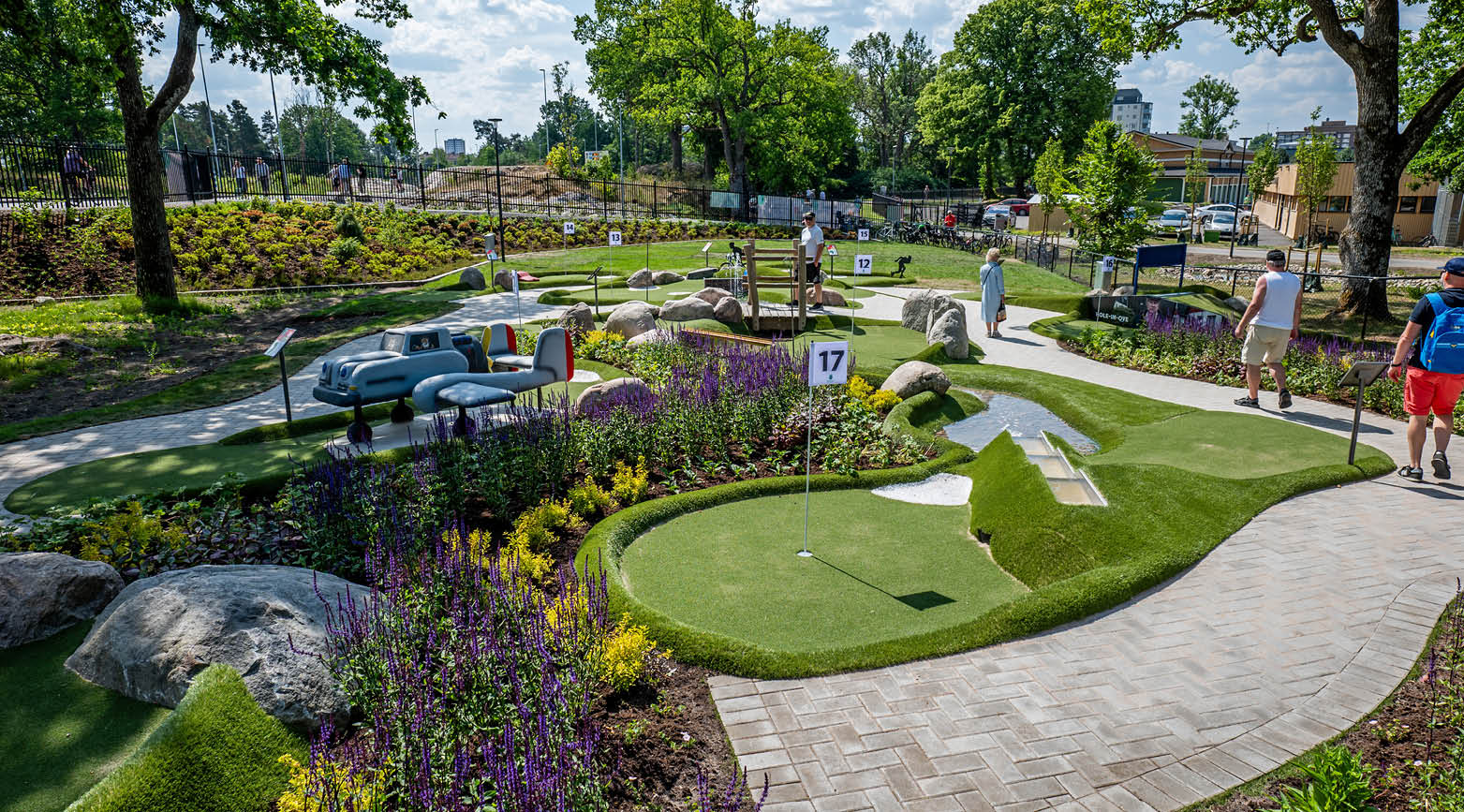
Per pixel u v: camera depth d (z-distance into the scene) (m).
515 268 27.69
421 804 3.54
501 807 3.37
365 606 4.91
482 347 10.86
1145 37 20.80
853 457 9.02
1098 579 5.79
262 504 7.82
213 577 4.95
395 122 22.89
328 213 29.45
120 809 3.34
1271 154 52.97
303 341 16.52
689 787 3.95
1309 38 19.42
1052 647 5.20
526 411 8.93
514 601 4.88
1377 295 17.84
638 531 7.23
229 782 3.72
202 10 19.30
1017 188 58.91
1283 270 10.41
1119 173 19.48
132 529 6.33
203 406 12.05
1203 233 45.81
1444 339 7.41
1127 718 4.45
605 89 57.12
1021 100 55.22
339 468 7.25
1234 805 3.79
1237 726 4.36
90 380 13.50
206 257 23.16
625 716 4.49
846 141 57.19
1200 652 5.09
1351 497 7.47
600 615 4.92
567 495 7.79
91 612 5.48
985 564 6.65
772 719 4.50
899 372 11.78
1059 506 6.77
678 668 5.02
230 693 4.10
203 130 117.06
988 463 8.27
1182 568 6.12
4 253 20.52
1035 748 4.22
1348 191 45.00
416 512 6.59
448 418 10.53
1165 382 12.71
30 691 4.64
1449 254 36.84
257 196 32.56
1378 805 3.68
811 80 50.06
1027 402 12.13
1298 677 4.77
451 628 4.66
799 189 54.47
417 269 26.58
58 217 22.56
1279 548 6.45
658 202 51.47
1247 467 8.27
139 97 18.56
